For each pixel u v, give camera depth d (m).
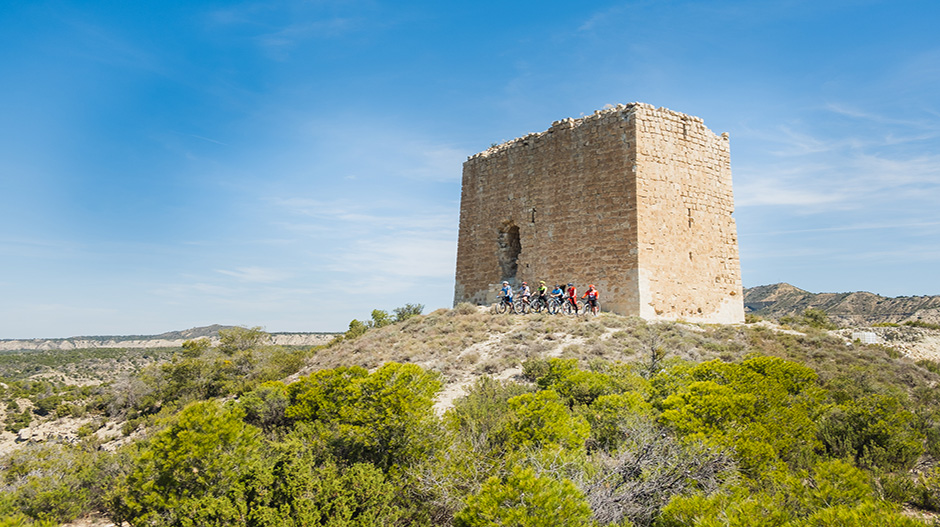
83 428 37.66
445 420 11.96
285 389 16.98
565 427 10.54
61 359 116.62
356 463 9.83
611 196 29.69
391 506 9.27
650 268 28.42
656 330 24.38
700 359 20.62
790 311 104.00
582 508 7.55
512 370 20.14
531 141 34.34
